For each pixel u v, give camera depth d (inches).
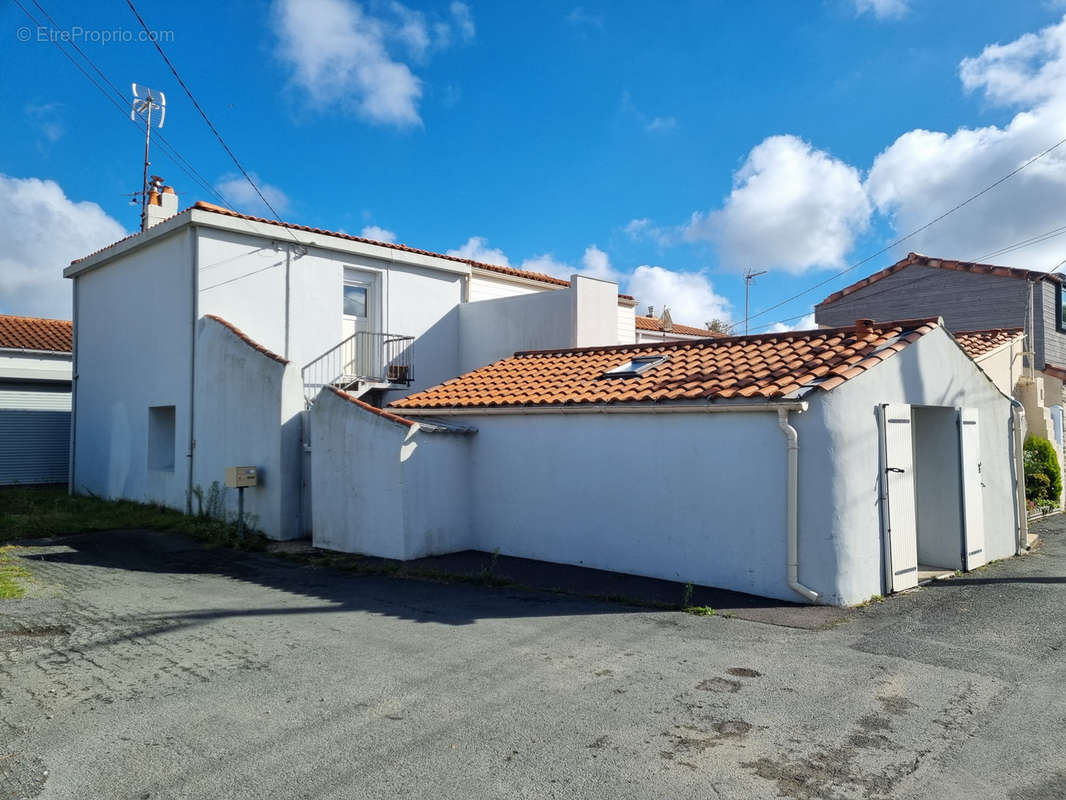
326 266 542.9
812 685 194.2
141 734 163.9
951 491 355.6
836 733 164.2
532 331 576.1
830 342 341.7
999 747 157.3
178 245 506.0
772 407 283.6
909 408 318.3
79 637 241.1
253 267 506.6
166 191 668.7
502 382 435.8
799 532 282.0
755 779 143.3
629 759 151.5
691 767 148.1
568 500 361.4
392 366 575.5
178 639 239.3
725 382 320.8
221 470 468.1
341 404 401.4
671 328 1000.2
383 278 577.3
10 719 172.7
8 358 719.7
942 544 357.1
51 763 150.1
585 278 553.3
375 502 382.6
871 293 910.4
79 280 646.5
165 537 448.8
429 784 141.2
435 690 191.2
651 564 327.6
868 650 225.0
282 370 430.6
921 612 271.0
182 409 504.4
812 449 281.1
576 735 163.0
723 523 303.7
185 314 497.4
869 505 293.0
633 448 336.5
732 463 301.6
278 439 429.7
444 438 391.5
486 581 324.2
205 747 157.2
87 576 343.6
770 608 274.2
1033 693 188.7
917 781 142.7
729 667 208.8
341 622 260.4
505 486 390.3
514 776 144.3
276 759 151.7
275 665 212.2
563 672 205.0
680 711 176.6
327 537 406.3
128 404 567.8
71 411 698.8
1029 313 723.4
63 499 591.8
